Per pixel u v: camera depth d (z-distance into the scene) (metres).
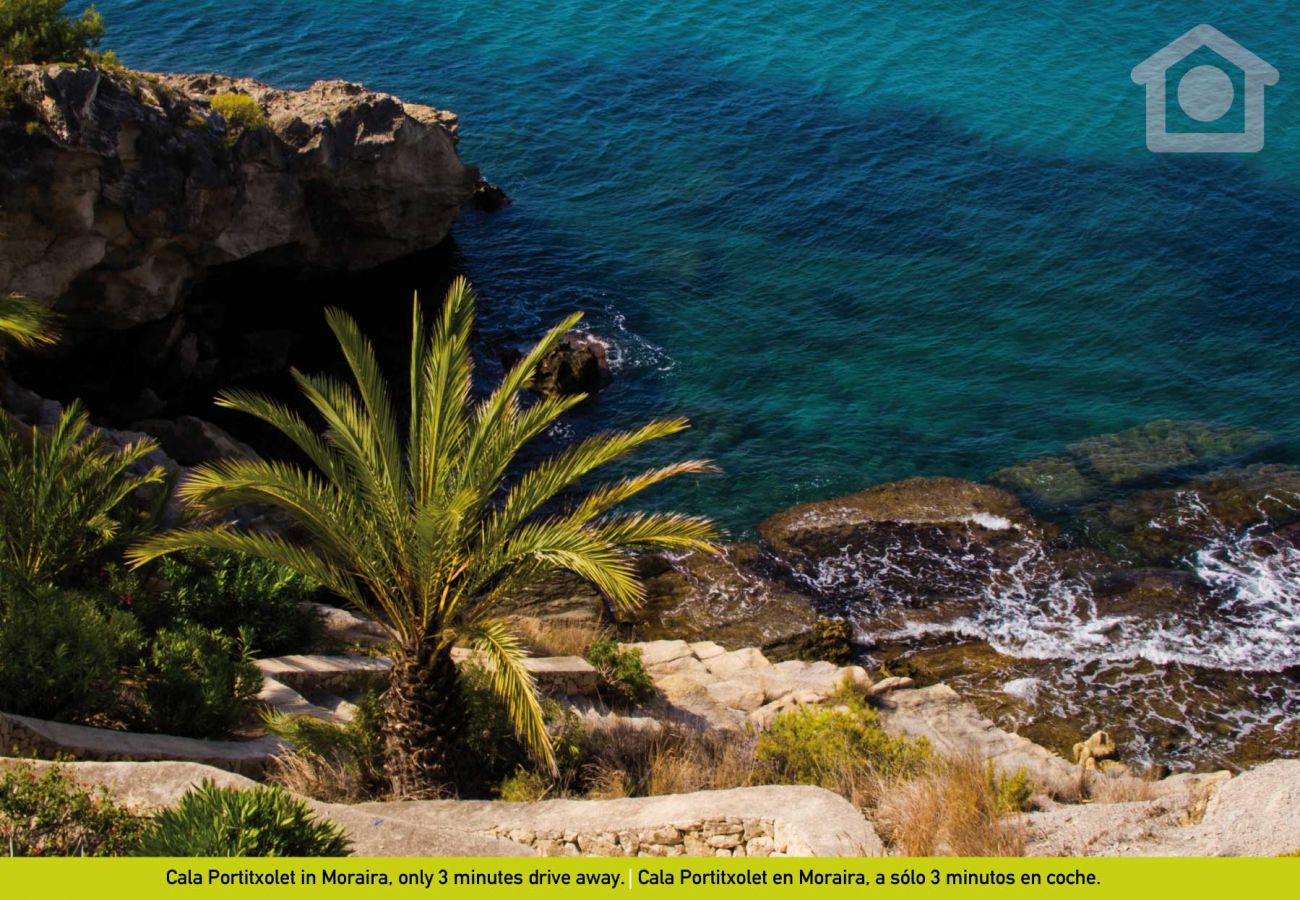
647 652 24.08
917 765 15.43
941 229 43.22
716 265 41.28
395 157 35.91
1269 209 44.28
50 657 14.80
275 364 35.28
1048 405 35.16
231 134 32.19
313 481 14.62
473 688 17.03
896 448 33.12
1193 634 26.06
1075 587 27.66
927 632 26.36
